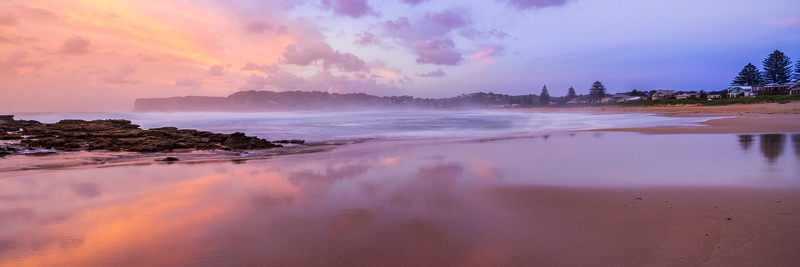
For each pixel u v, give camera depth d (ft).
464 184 19.52
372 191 18.16
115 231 12.30
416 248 10.82
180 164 28.50
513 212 14.20
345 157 31.96
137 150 37.35
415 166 25.98
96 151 36.45
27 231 12.29
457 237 11.64
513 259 10.01
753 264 9.32
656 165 24.58
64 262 9.92
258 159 31.63
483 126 81.41
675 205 14.65
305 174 23.21
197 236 11.82
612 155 30.07
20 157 31.40
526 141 44.06
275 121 112.16
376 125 87.45
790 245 10.32
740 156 27.99
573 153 31.76
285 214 14.25
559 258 10.02
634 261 9.73
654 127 64.39
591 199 15.89
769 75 279.49
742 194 16.10
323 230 12.38
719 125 65.98
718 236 11.21
